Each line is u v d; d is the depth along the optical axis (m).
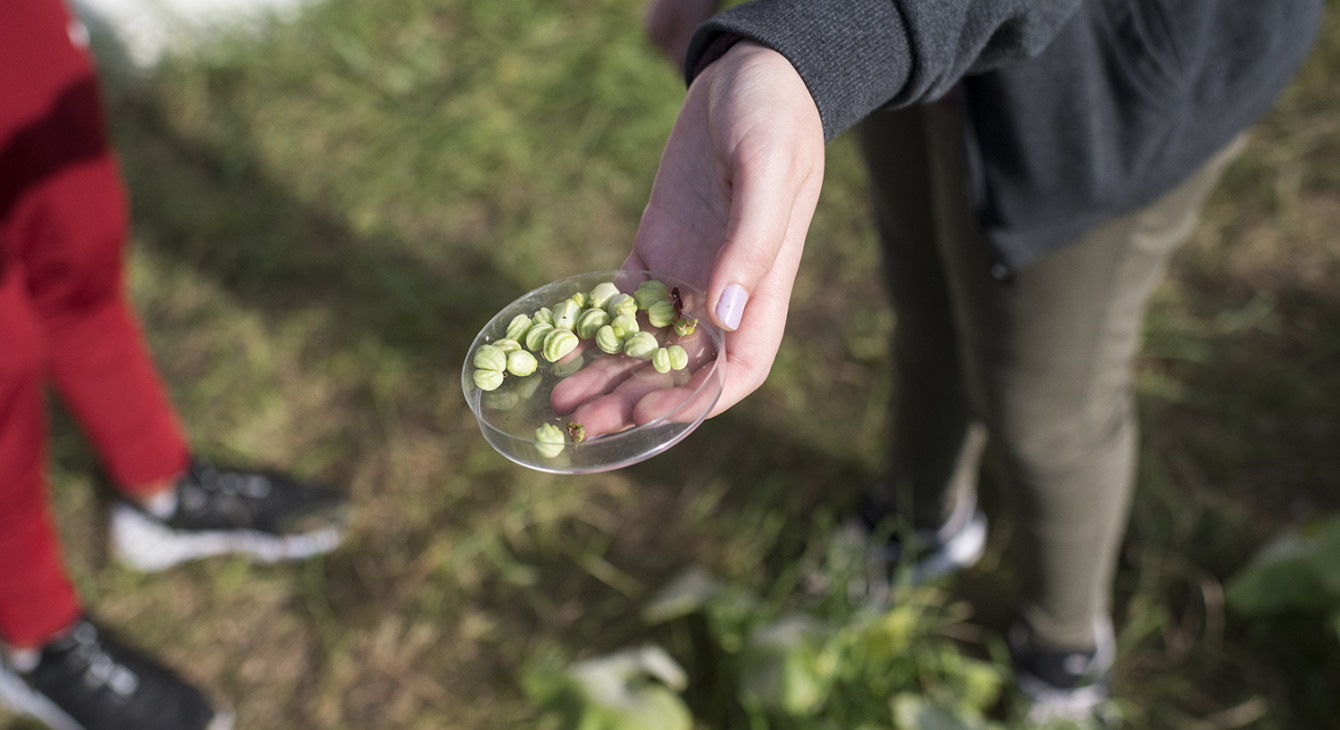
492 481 0.96
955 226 0.62
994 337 0.64
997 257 0.60
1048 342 0.63
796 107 0.48
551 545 0.92
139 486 0.86
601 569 0.90
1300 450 0.92
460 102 1.26
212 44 1.32
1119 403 0.68
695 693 0.84
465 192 1.19
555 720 0.81
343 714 0.85
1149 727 0.81
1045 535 0.71
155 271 1.13
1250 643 0.83
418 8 1.35
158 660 0.87
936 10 0.49
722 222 0.53
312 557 0.92
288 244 1.15
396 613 0.89
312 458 0.98
